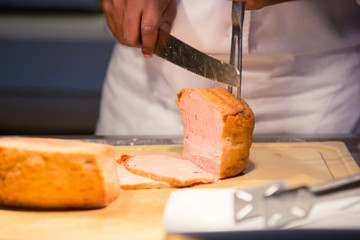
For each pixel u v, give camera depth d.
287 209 1.08
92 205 1.20
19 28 4.67
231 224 1.04
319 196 1.06
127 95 2.11
